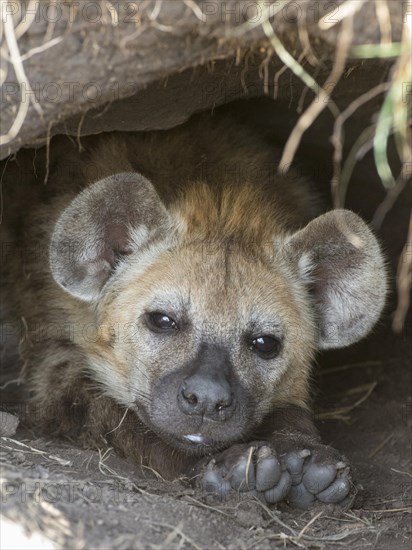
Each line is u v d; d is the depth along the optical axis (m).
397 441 8.27
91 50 5.46
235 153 8.13
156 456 6.92
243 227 7.21
